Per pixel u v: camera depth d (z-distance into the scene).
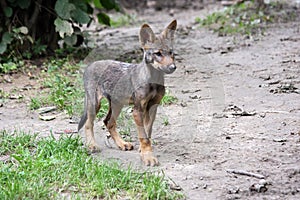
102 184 7.26
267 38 16.33
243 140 8.91
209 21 19.27
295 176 7.57
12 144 8.83
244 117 10.01
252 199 6.98
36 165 7.77
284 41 15.89
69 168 7.73
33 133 9.55
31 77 12.99
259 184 7.27
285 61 13.81
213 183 7.41
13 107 11.16
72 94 11.46
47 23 14.85
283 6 19.53
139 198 7.07
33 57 14.41
